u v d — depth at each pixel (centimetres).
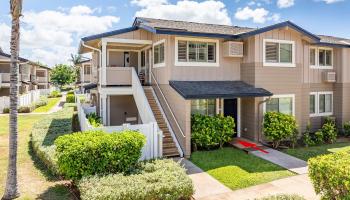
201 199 856
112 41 1641
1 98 3089
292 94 1644
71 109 2731
